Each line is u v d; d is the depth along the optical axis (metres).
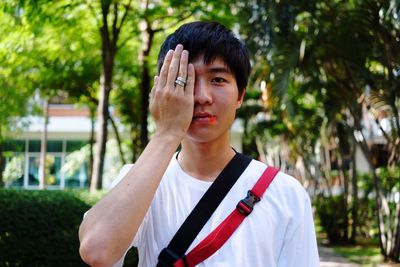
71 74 11.84
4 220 4.77
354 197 10.33
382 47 6.32
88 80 12.27
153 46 11.34
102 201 1.16
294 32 6.33
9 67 9.91
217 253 1.26
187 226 1.30
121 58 12.34
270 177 1.35
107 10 8.16
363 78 6.83
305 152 12.35
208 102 1.29
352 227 10.34
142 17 8.53
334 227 10.43
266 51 6.20
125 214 1.13
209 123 1.30
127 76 13.34
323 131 10.77
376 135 11.47
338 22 6.11
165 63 1.28
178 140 1.24
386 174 8.94
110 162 19.50
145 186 1.17
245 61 1.39
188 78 1.27
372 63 7.43
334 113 8.24
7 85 11.99
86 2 8.07
